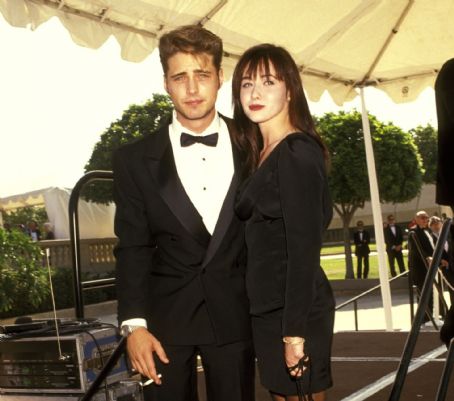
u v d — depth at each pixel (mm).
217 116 2836
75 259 3953
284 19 5902
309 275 2412
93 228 23266
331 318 2592
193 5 5086
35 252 12625
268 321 2557
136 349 2623
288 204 2438
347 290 19156
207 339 2697
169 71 2691
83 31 4598
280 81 2635
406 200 25125
